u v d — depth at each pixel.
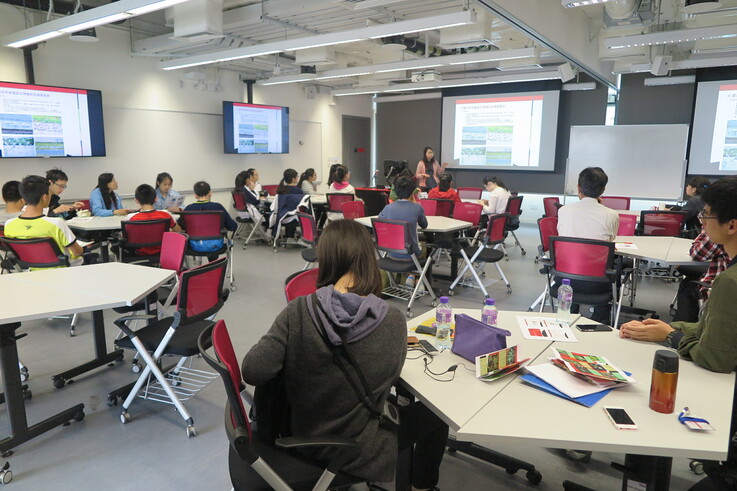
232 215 8.61
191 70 7.64
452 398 1.38
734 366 1.50
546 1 4.80
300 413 1.32
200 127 7.95
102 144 6.45
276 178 9.37
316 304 1.29
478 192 7.79
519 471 2.10
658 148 8.13
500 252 4.85
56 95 5.92
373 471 1.31
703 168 8.02
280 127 9.02
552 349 1.74
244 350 3.37
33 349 3.36
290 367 1.30
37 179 3.23
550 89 9.09
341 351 1.29
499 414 1.29
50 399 2.69
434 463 1.75
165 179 6.12
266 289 4.90
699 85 7.86
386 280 4.83
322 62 7.21
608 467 2.12
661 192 8.19
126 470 2.10
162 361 3.18
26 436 2.25
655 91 8.30
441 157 10.47
